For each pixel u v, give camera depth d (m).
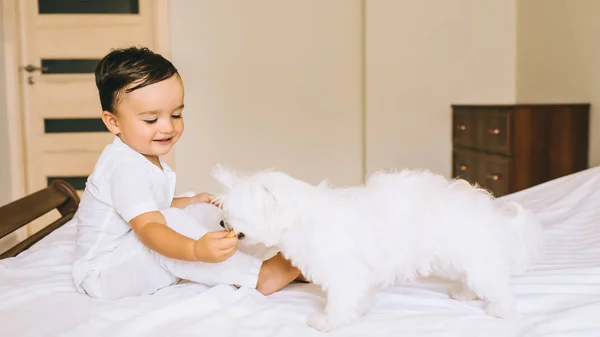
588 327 1.12
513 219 1.30
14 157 3.98
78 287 1.38
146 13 4.10
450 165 4.11
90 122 4.13
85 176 4.15
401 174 1.33
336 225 1.18
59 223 2.08
